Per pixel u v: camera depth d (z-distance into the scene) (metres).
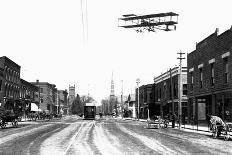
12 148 17.05
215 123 25.06
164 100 67.62
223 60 35.03
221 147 18.42
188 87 49.38
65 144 19.09
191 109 48.50
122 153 14.97
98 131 31.88
